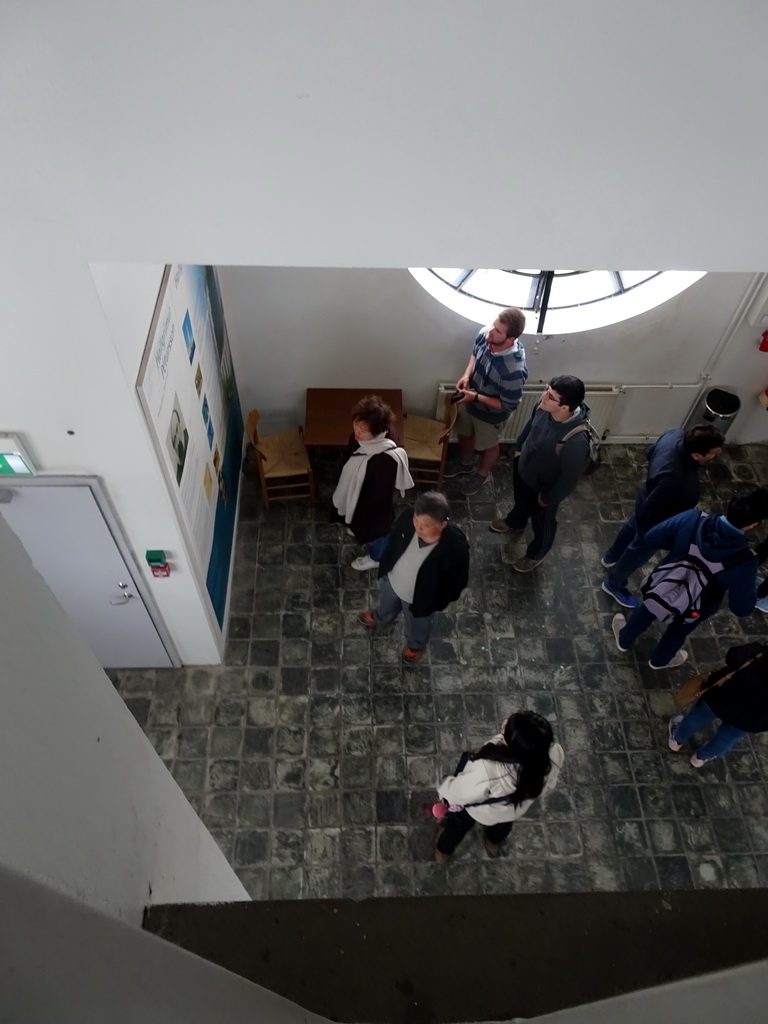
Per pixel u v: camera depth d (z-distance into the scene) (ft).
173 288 11.18
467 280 17.70
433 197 6.60
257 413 16.70
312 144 6.17
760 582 17.44
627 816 14.30
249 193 6.61
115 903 2.72
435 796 14.38
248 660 15.99
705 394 19.06
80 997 1.36
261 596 17.01
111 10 5.22
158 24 5.31
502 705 15.62
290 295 16.43
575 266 7.25
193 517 12.84
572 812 14.30
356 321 17.11
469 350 17.76
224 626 16.05
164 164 6.36
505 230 6.91
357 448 14.96
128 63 5.56
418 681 15.85
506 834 12.71
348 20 5.29
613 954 3.27
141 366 9.47
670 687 15.94
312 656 16.11
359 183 6.48
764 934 3.28
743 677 12.02
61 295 7.86
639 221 6.76
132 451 10.16
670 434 14.19
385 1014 3.29
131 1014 1.58
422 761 14.82
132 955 1.75
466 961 3.27
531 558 17.11
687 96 5.72
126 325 8.89
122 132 6.09
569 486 14.42
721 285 16.42
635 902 3.36
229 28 5.34
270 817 14.11
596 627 16.83
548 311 17.66
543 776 10.27
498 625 16.76
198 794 14.35
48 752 2.10
